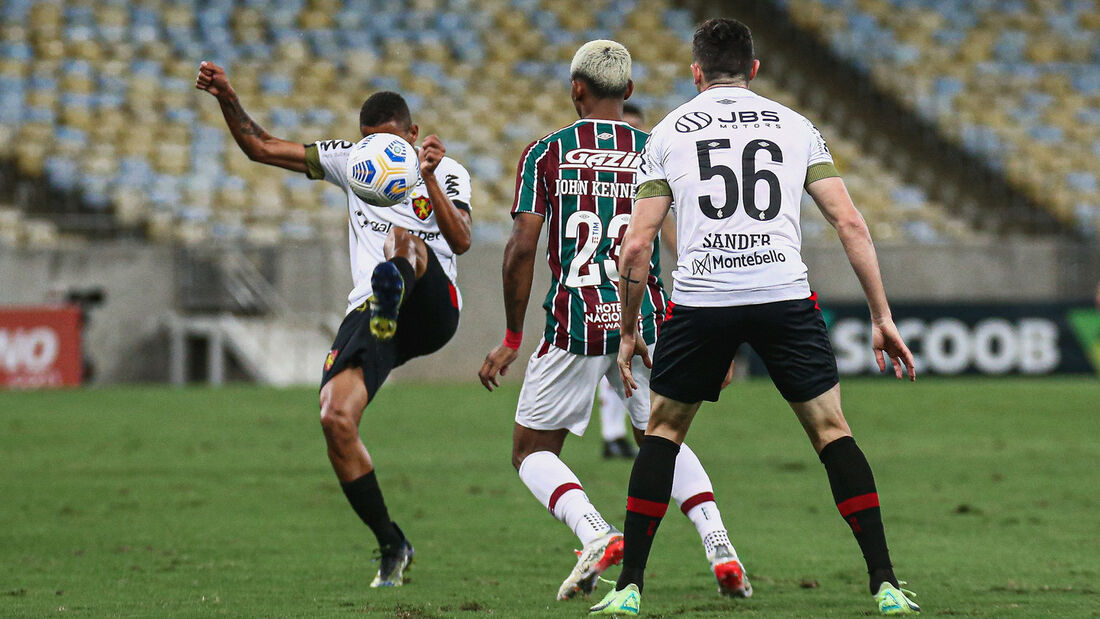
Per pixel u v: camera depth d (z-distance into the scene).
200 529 21.77
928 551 19.39
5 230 63.16
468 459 32.34
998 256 66.50
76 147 69.00
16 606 14.59
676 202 13.45
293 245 61.91
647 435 13.80
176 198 67.44
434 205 15.95
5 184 65.94
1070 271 66.56
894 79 84.19
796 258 13.23
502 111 76.50
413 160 16.83
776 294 13.06
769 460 32.09
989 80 84.94
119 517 23.11
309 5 81.44
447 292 17.33
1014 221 74.00
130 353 60.34
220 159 70.19
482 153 72.75
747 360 61.56
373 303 15.66
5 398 49.81
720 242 13.14
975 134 80.94
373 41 80.12
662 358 13.58
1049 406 47.78
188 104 73.12
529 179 15.73
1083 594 15.32
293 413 44.06
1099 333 61.53
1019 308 61.47
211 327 60.19
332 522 22.58
